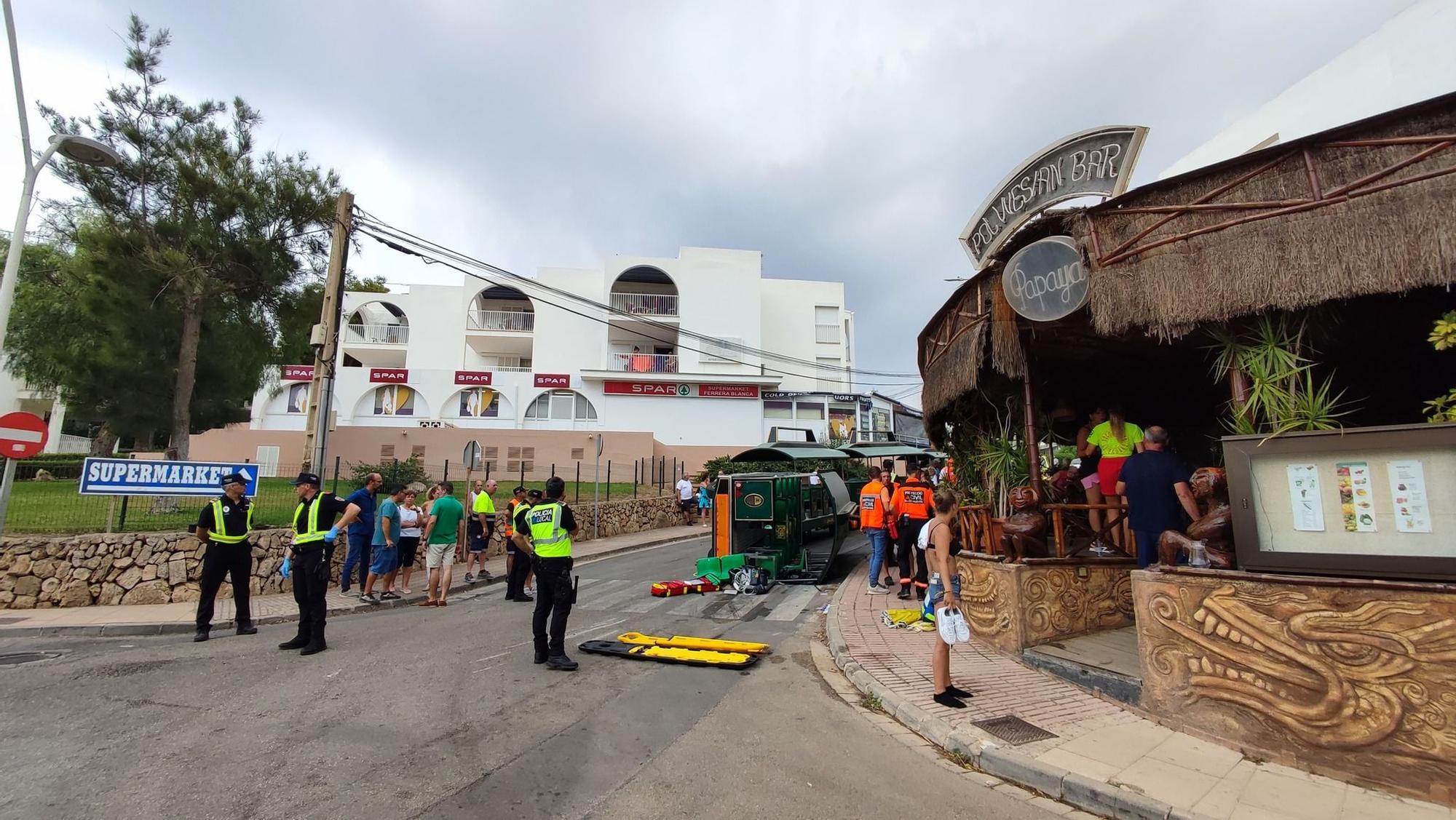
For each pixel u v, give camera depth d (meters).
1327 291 4.43
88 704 5.62
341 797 3.93
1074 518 7.77
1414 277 4.14
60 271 16.89
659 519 24.97
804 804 3.97
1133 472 5.98
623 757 4.60
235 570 8.43
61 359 16.12
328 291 12.45
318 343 12.11
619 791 4.09
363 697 5.84
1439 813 3.55
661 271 38.28
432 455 30.47
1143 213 5.46
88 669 6.70
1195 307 5.01
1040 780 4.18
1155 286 5.27
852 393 44.72
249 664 6.93
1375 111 8.59
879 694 5.80
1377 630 3.94
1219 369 5.36
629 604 10.52
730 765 4.52
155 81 14.48
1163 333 5.31
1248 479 4.54
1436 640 3.74
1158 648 5.00
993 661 6.63
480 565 13.16
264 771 4.29
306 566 7.52
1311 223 4.58
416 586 12.22
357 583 12.06
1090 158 6.12
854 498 19.80
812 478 14.27
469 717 5.34
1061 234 6.18
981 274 7.01
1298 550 4.29
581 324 37.66
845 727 5.29
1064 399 9.30
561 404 35.66
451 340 38.59
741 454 17.48
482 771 4.33
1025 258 6.19
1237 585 4.54
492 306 40.78
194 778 4.18
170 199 14.69
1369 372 7.44
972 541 7.83
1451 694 3.66
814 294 46.16
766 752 4.76
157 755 4.54
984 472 8.31
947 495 5.73
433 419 34.06
